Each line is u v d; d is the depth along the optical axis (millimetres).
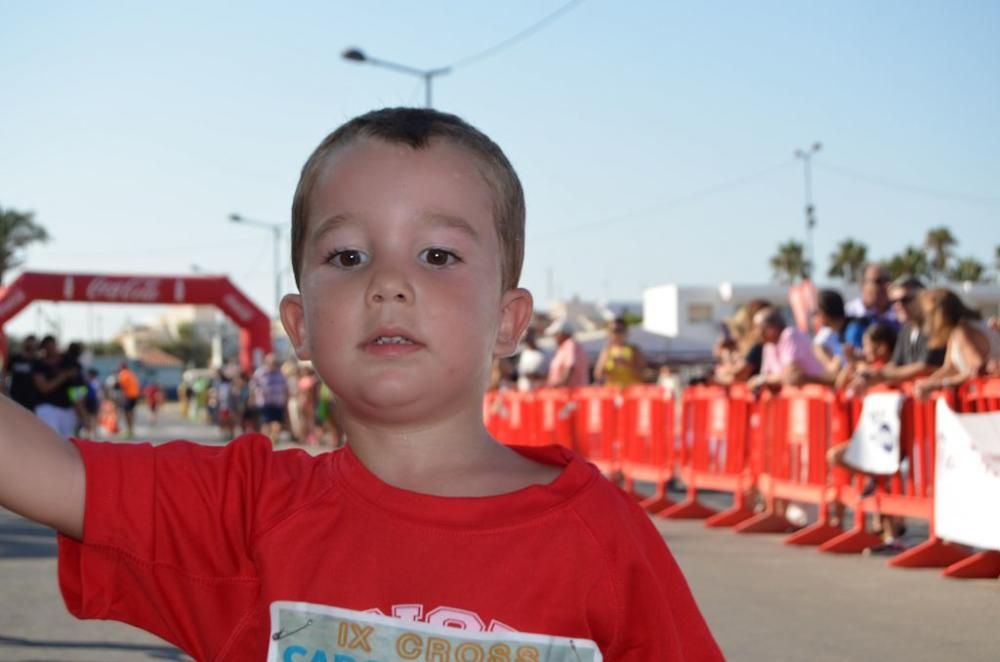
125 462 1481
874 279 9156
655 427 10461
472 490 1454
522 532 1411
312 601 1408
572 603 1400
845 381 7961
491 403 15594
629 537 1450
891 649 4707
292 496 1472
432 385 1410
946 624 5199
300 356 1576
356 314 1403
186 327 108812
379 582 1397
